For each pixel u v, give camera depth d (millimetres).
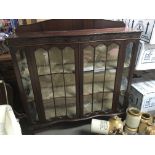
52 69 1438
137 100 1767
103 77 1569
